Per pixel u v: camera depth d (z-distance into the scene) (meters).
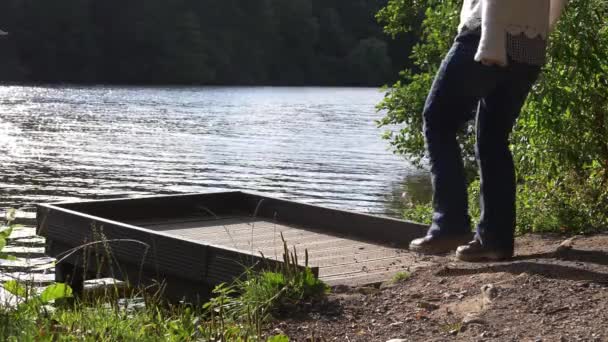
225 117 36.00
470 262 4.96
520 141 7.02
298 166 20.08
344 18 85.25
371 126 32.22
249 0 79.19
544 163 6.79
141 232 5.53
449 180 4.74
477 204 7.33
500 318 3.88
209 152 22.69
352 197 15.45
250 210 7.63
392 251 5.98
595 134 6.62
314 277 4.52
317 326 4.00
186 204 7.51
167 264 5.32
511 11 4.48
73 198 14.43
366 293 4.56
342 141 26.34
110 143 24.45
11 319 3.43
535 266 4.57
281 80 80.75
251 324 3.85
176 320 3.81
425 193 15.93
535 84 6.46
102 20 71.25
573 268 4.52
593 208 6.29
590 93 6.52
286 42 81.94
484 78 4.63
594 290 4.14
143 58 71.94
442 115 4.75
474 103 4.77
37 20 67.25
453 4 9.25
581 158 6.54
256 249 6.02
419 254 5.84
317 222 6.97
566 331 3.66
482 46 4.46
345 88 75.38
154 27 72.00
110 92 55.16
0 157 20.33
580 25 6.35
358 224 6.61
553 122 6.57
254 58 79.06
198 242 5.11
